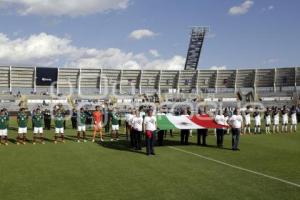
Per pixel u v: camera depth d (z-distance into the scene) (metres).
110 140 21.78
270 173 12.38
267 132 27.44
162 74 57.91
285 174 12.22
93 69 54.84
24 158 15.27
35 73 51.97
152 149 16.22
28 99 49.66
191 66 71.81
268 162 14.48
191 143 20.61
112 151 17.28
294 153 16.92
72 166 13.55
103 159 15.05
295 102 50.81
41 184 10.84
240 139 22.97
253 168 13.24
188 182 11.09
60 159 15.03
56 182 11.09
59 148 18.28
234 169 13.05
